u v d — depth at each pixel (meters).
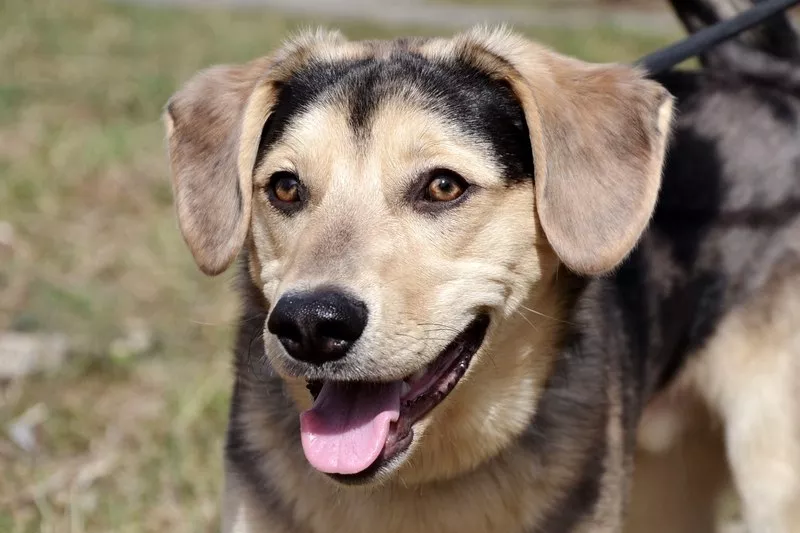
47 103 13.45
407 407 4.28
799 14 16.36
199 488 6.32
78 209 10.35
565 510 4.68
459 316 4.25
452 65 4.55
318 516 4.61
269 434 4.69
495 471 4.68
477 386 4.55
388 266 4.12
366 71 4.52
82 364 7.52
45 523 5.93
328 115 4.41
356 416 4.17
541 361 4.70
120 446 6.75
